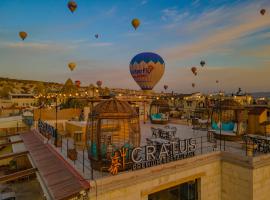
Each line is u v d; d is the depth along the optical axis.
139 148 10.59
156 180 10.71
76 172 10.08
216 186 13.45
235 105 17.91
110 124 11.61
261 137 15.12
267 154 12.91
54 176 10.19
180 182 11.66
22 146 18.61
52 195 8.45
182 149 12.56
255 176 12.16
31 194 17.64
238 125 17.42
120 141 11.51
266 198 12.74
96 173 10.16
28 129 26.09
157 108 31.31
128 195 9.77
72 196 8.25
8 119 32.00
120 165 10.12
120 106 11.26
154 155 11.06
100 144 10.59
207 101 39.34
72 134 20.19
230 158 13.16
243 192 12.46
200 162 12.59
